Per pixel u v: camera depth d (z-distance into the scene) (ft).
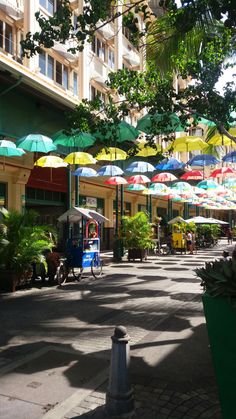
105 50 87.35
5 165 54.13
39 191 63.21
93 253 44.83
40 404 14.29
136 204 106.22
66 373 17.13
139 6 21.85
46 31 21.33
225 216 216.33
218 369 12.26
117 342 13.55
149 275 49.26
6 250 36.19
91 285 40.78
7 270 36.29
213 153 54.75
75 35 21.65
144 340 22.06
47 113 52.11
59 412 13.70
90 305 31.12
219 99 25.85
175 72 36.19
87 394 15.08
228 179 94.07
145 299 33.68
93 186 81.92
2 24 59.72
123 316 27.66
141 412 13.62
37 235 37.58
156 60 34.71
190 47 31.96
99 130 28.17
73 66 74.84
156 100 26.30
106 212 90.58
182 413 13.57
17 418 13.29
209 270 13.91
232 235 144.05
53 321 26.17
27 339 22.24
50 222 68.74
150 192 79.71
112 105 28.19
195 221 95.96
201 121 31.73
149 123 32.32
